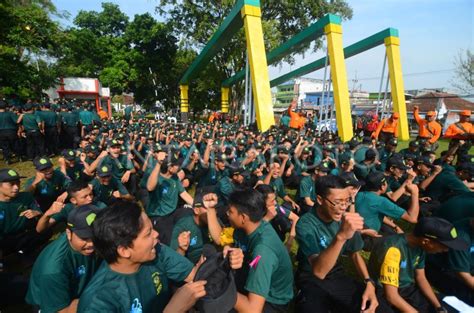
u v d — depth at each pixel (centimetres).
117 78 3189
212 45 1650
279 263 227
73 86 2164
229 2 2352
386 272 253
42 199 485
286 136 931
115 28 4022
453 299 258
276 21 2470
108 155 621
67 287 225
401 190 423
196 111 3841
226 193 473
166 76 3553
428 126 920
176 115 3447
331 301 272
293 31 2830
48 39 1480
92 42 3253
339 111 1210
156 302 186
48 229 409
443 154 708
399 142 1598
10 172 367
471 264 314
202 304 165
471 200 352
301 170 730
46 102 1156
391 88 1595
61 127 1203
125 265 165
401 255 262
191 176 709
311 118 1847
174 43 3472
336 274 283
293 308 322
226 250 188
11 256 385
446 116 2550
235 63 2745
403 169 490
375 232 383
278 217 435
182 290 159
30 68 1459
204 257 256
